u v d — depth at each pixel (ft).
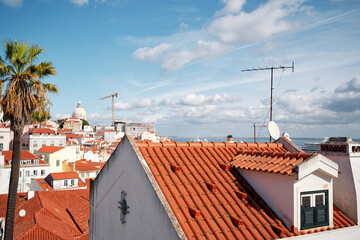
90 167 260.83
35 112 65.16
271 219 29.55
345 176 34.37
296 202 28.86
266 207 31.24
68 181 190.39
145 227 28.76
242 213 29.37
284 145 46.16
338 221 32.30
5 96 59.77
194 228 25.94
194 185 31.76
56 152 253.65
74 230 104.06
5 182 181.06
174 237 24.07
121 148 35.17
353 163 34.04
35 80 62.03
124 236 33.12
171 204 27.91
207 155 39.11
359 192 33.53
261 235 27.20
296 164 29.66
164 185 30.58
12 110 58.59
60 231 96.27
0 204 121.49
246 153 39.14
